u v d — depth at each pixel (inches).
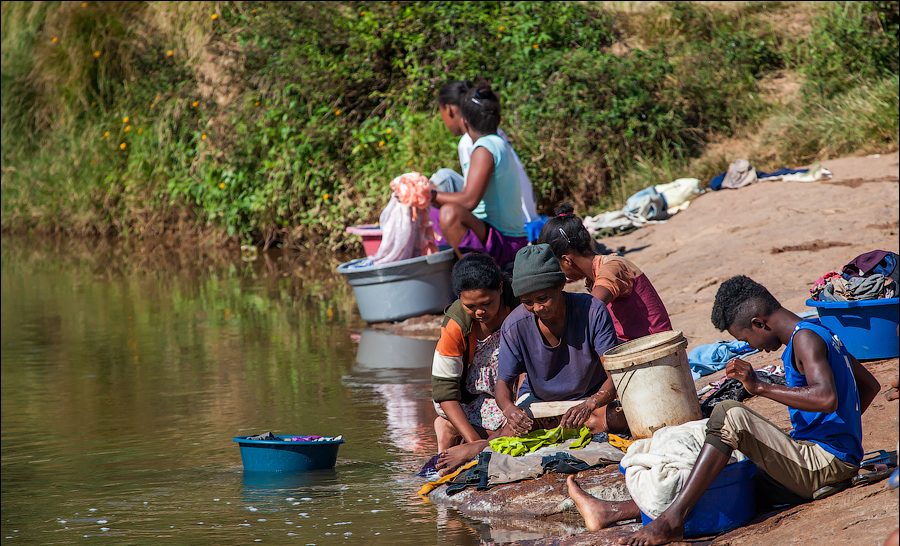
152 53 1198.3
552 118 893.2
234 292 854.5
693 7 1046.4
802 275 559.8
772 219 690.8
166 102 1165.1
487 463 346.6
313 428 448.5
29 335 722.2
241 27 1133.7
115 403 524.1
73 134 1257.4
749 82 955.3
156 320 754.8
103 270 1010.7
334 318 719.7
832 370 288.8
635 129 906.7
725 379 376.2
